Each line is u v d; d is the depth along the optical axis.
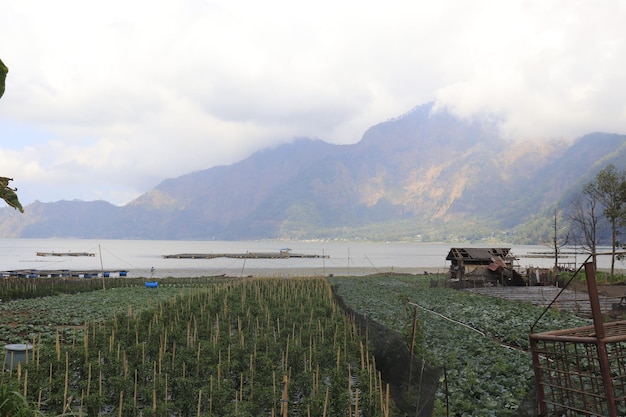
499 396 11.59
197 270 98.38
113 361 13.94
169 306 24.64
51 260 150.88
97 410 11.34
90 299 37.44
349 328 18.58
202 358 14.32
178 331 18.05
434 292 41.94
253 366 14.66
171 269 102.75
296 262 148.12
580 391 7.57
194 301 26.67
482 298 36.22
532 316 25.16
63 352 14.43
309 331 18.23
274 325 21.84
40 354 14.45
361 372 13.30
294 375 14.17
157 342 16.88
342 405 11.38
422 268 111.38
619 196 44.53
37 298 38.88
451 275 54.47
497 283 48.59
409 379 11.44
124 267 114.69
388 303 31.45
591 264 7.19
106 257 179.38
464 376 13.27
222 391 11.81
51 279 51.78
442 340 18.41
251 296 31.08
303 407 11.43
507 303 32.28
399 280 60.94
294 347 14.95
